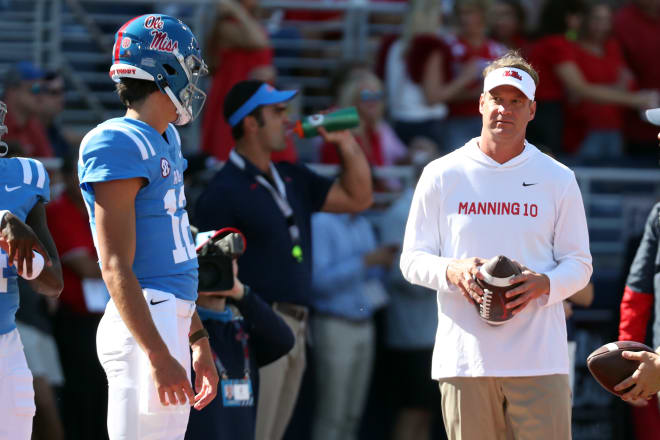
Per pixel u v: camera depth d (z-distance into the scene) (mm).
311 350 24625
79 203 23234
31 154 26438
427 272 14719
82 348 23094
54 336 23125
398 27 35938
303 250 19266
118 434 12086
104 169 11641
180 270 12352
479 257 14773
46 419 21188
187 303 12492
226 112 19312
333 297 24406
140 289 11672
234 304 17172
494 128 14734
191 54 12336
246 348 17000
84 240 23156
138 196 12031
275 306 18719
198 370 13422
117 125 11969
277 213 18812
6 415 12359
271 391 18688
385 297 25203
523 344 14594
